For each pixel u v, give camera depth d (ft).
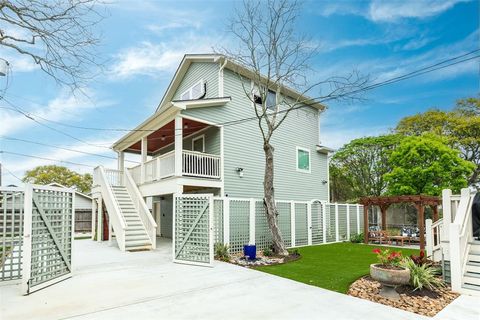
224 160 39.50
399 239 44.06
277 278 20.83
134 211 39.37
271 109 44.27
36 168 101.96
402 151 59.47
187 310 14.38
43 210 19.12
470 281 18.17
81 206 83.20
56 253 20.18
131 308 14.69
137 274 22.00
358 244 43.50
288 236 39.40
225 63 39.63
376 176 79.61
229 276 21.38
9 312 14.21
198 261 25.88
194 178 35.55
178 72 48.29
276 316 13.64
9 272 21.27
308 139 53.47
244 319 13.28
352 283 19.38
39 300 16.01
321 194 54.70
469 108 68.80
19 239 21.50
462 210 21.31
